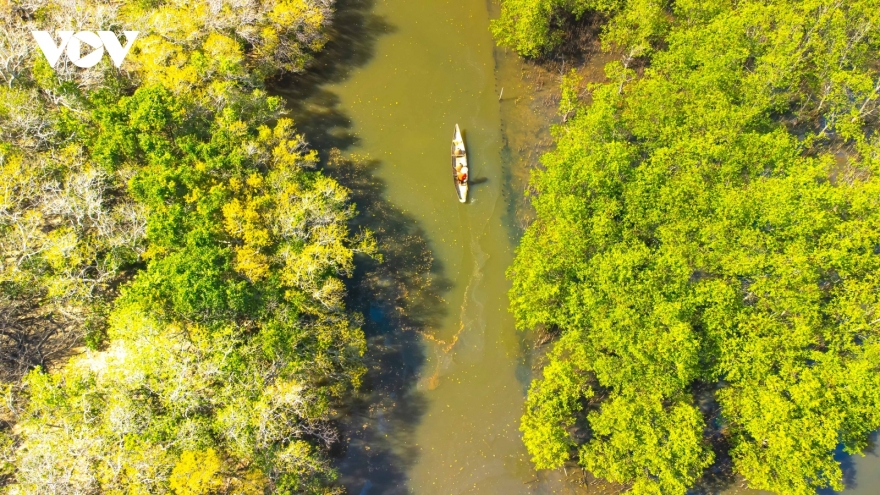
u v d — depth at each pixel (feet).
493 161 184.96
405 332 161.99
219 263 134.72
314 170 176.96
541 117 192.75
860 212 142.72
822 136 170.60
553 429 131.23
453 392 156.76
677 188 142.92
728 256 136.05
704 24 179.22
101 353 143.74
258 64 179.63
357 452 148.25
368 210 174.60
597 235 140.77
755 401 129.08
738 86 165.58
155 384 127.44
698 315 138.72
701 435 127.95
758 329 131.64
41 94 156.76
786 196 138.21
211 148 145.69
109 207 148.66
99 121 145.38
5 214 135.74
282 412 130.11
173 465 119.55
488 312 166.09
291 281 137.80
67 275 136.46
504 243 174.40
